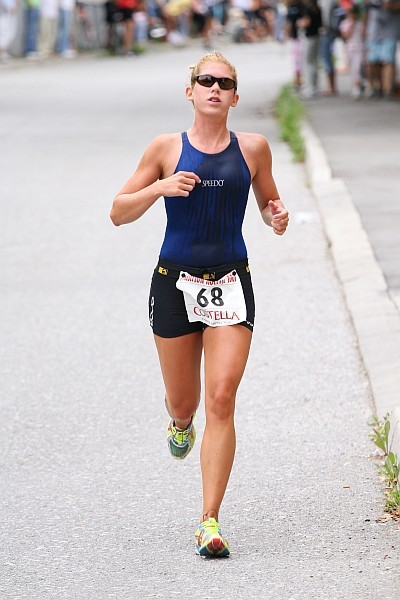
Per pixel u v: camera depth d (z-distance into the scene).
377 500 14.09
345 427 16.72
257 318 22.00
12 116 51.44
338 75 69.81
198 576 12.15
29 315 22.81
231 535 13.24
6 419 17.59
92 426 17.23
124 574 12.30
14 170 38.16
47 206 32.59
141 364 19.97
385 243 25.83
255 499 14.30
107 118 50.44
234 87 12.78
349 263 24.70
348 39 54.88
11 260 26.95
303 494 14.40
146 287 24.52
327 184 32.53
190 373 13.27
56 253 27.52
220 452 12.65
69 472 15.55
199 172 12.75
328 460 15.52
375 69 54.00
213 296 12.89
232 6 123.94
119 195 12.84
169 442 14.27
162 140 12.91
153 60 87.25
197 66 12.79
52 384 19.09
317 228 28.88
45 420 17.52
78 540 13.32
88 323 22.23
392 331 19.92
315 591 11.63
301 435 16.50
